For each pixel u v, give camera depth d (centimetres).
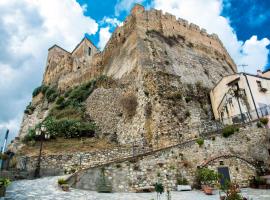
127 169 1490
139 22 3538
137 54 3031
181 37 3806
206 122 2333
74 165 1855
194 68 3359
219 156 1725
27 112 4606
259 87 2562
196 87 2970
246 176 1694
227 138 1862
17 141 2917
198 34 4134
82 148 2238
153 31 3522
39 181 1496
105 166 1465
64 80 4847
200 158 1702
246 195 1320
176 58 3300
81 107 3409
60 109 3656
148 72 2683
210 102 2898
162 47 3309
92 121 3059
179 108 2416
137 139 2298
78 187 1365
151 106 2392
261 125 2005
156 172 1537
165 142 2077
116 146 2250
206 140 1794
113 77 3400
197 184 1577
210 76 3438
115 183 1422
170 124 2195
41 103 4650
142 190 1428
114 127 2716
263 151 1902
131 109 2633
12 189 1224
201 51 3869
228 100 2583
